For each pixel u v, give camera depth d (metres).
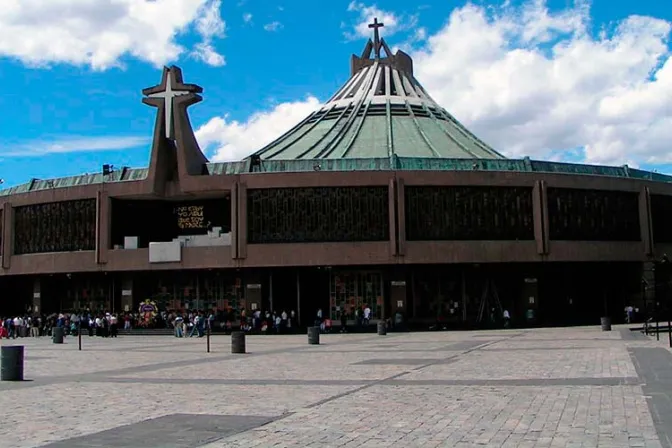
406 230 49.38
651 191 56.09
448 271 52.66
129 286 53.75
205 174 51.66
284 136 65.38
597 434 10.71
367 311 50.31
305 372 20.80
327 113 68.19
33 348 36.50
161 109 52.06
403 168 51.00
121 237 53.94
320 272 53.34
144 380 19.58
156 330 51.34
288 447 10.27
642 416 12.06
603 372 18.66
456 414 12.68
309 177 49.50
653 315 51.41
